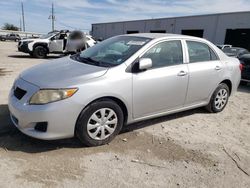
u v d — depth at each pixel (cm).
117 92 379
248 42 2823
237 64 586
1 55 1688
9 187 284
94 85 358
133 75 396
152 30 4144
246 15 2812
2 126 427
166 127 475
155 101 432
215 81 533
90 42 1334
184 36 491
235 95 778
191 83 481
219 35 3120
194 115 550
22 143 376
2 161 329
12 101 367
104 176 316
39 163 331
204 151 397
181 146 407
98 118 373
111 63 403
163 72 433
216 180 328
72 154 357
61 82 348
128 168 337
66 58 467
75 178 308
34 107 338
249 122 538
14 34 5266
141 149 388
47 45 1584
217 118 545
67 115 344
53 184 295
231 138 453
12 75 877
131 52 415
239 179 334
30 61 1378
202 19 3306
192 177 330
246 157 390
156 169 340
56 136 347
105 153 368
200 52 512
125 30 4772
